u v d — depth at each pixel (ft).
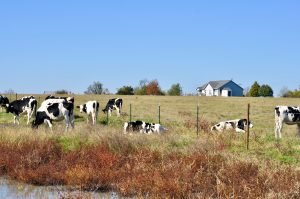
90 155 63.82
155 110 173.27
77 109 154.61
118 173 55.11
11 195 49.03
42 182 54.60
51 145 69.46
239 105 198.39
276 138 80.64
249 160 57.00
